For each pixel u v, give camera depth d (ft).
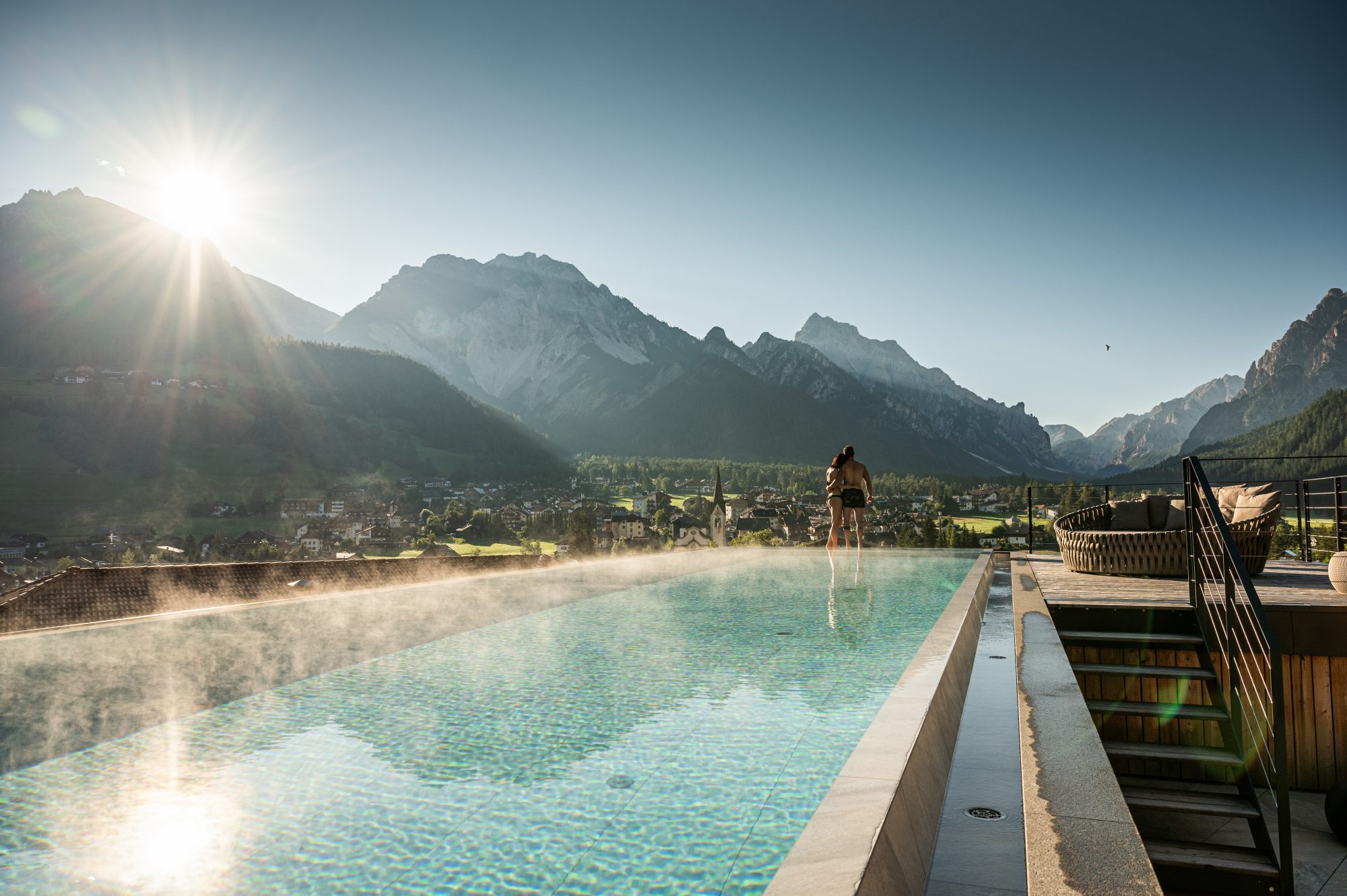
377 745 10.55
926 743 8.50
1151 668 16.03
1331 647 15.99
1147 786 15.47
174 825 7.98
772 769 9.23
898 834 6.33
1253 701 16.28
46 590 27.53
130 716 12.09
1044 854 6.24
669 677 14.07
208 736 11.00
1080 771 8.11
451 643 17.62
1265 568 25.96
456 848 7.32
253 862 7.16
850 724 11.03
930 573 32.99
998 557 35.24
